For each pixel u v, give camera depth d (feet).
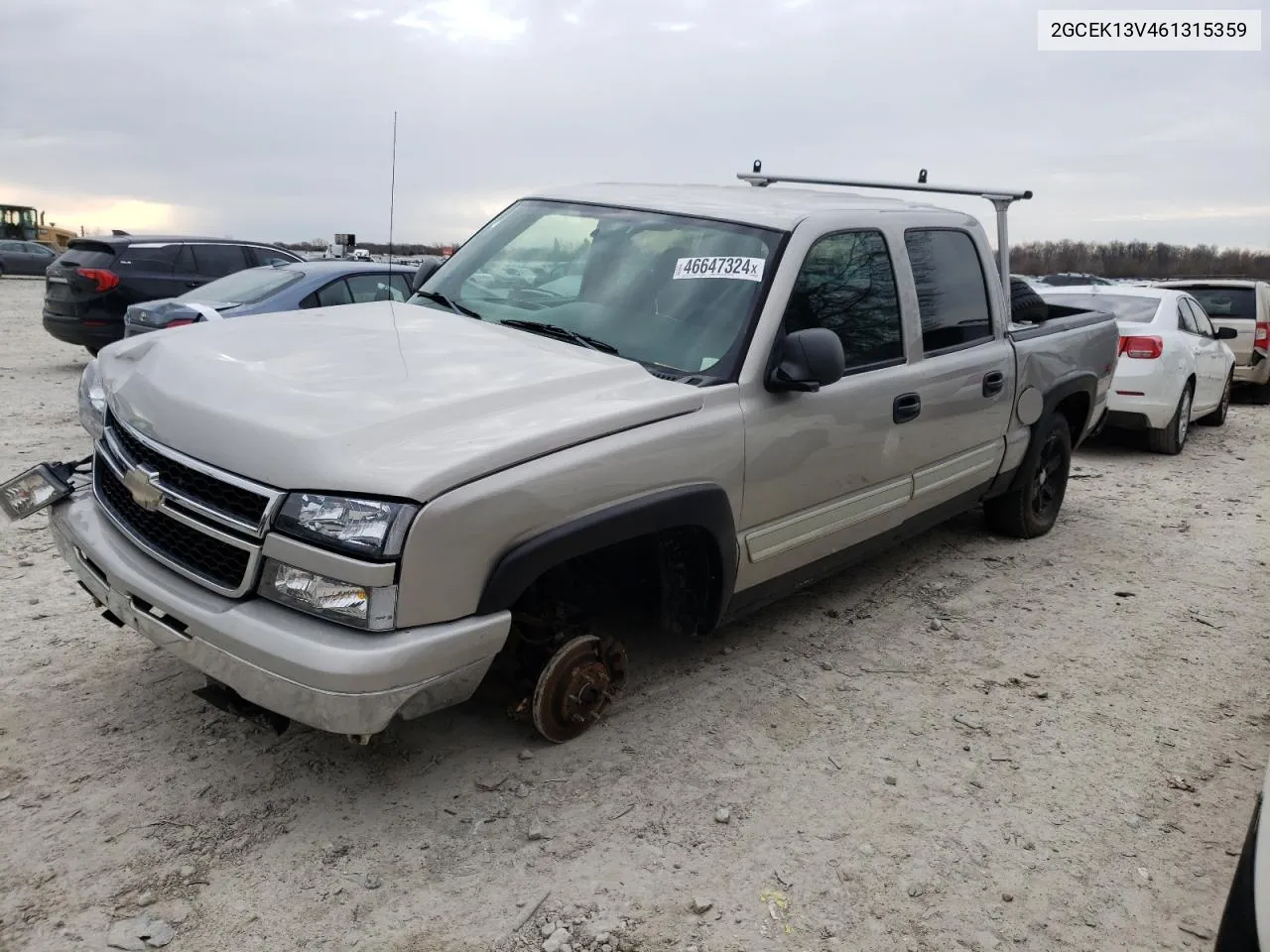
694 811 10.18
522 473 9.09
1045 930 8.75
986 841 9.96
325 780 10.32
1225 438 35.65
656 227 13.34
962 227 16.35
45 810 9.56
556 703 10.94
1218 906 9.16
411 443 8.88
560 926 8.44
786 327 12.14
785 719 12.20
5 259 118.11
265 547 8.64
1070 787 11.03
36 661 12.56
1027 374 17.60
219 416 9.34
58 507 11.29
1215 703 13.30
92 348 37.32
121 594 9.77
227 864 9.00
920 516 15.80
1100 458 30.40
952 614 16.07
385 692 8.36
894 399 13.94
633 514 10.07
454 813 9.90
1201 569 19.10
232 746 10.85
